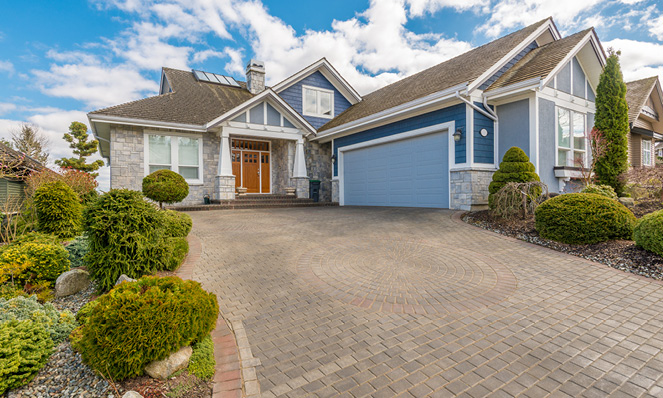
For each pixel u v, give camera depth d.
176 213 7.12
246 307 3.92
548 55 10.84
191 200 13.80
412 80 15.67
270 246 6.63
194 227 8.65
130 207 4.38
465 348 2.99
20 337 2.66
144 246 4.38
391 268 5.27
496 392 2.40
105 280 4.17
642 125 16.16
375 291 4.36
